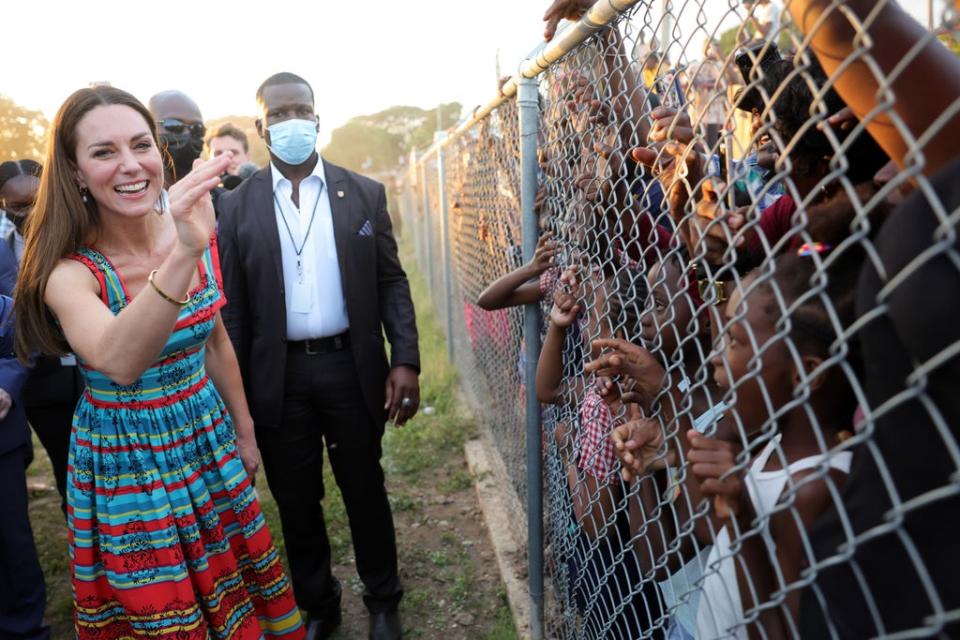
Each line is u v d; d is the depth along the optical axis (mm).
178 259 1685
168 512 2006
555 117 2055
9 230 3639
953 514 611
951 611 620
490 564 3484
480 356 4629
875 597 702
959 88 739
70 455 2025
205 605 2102
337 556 3621
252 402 2709
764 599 995
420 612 3145
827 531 785
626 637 1812
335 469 2850
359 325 2699
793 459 1017
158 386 2008
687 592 1213
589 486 1902
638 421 1423
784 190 1371
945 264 579
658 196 1729
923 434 621
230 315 2697
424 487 4332
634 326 1603
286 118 2676
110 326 1744
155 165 1933
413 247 15195
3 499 2715
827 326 922
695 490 1290
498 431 3955
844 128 1062
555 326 2076
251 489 2285
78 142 1842
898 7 740
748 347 1002
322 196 2732
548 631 2652
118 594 2004
